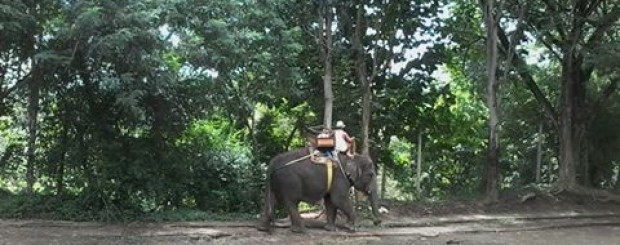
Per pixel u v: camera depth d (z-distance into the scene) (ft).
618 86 61.57
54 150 41.04
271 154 52.60
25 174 42.50
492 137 53.88
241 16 37.99
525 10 53.36
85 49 36.14
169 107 40.32
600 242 41.91
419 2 49.52
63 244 34.14
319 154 41.27
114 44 33.19
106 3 33.40
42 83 39.70
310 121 52.90
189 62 37.27
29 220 38.29
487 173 54.95
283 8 46.29
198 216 41.98
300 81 48.39
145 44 34.91
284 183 40.63
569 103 58.80
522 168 66.74
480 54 60.90
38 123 41.86
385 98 52.16
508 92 65.72
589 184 62.13
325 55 47.78
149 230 38.29
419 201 52.21
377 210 42.98
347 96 50.19
